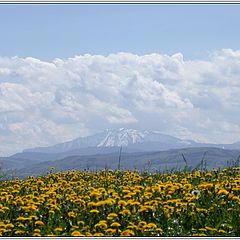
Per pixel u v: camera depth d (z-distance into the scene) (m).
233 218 19.42
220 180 27.84
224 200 22.30
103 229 18.48
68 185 28.38
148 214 20.06
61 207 22.41
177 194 23.78
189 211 20.31
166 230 18.69
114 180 30.56
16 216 21.58
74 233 17.61
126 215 19.81
